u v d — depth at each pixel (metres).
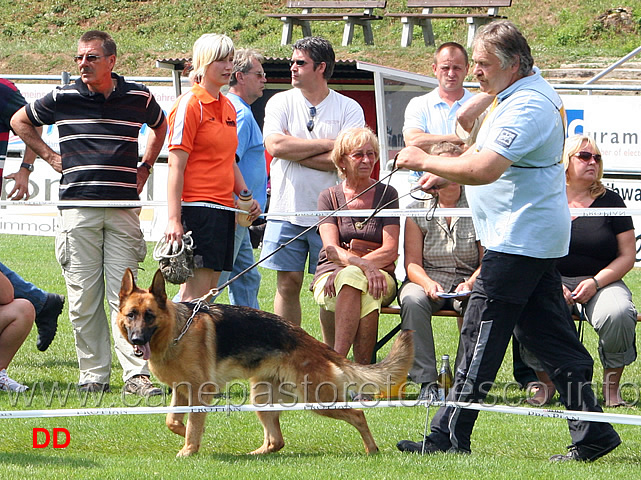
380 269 11.03
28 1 50.84
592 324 10.74
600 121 22.08
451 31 41.66
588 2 43.91
